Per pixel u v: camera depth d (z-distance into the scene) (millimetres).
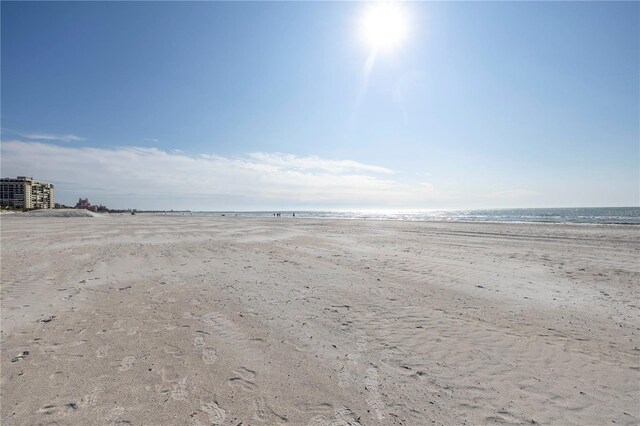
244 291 7008
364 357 4023
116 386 3309
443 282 7887
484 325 5102
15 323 5039
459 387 3355
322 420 2818
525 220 40719
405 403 3076
